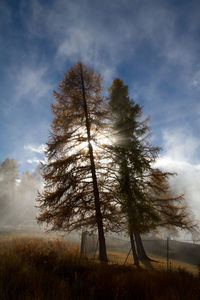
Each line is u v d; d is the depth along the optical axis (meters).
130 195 8.60
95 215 8.34
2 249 5.63
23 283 3.12
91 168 9.16
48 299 2.65
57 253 5.60
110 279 3.74
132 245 8.12
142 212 8.59
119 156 9.77
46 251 5.66
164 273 4.73
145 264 8.35
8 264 3.79
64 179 8.54
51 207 8.36
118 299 3.05
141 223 8.28
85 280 3.64
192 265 8.48
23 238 9.81
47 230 8.55
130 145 10.41
